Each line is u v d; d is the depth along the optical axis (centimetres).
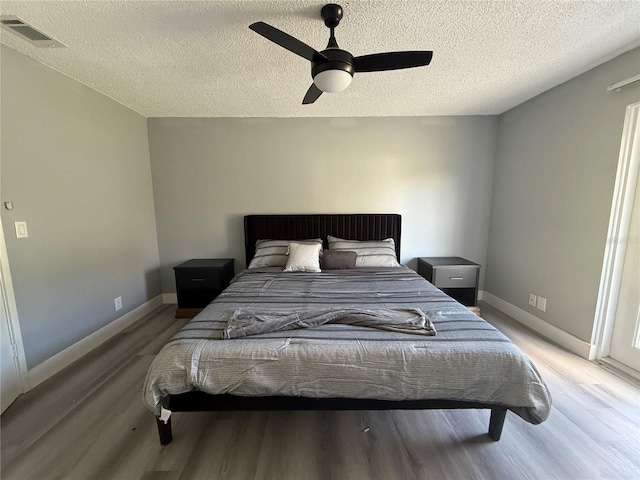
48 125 207
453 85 243
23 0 137
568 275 239
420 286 237
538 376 136
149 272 330
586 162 221
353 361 135
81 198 236
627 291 208
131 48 183
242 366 134
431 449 144
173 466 134
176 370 133
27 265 191
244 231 341
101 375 206
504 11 149
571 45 182
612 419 161
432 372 134
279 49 184
